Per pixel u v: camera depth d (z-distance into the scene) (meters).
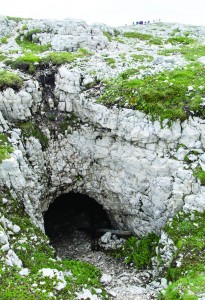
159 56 24.56
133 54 26.06
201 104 18.39
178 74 21.00
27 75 22.19
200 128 18.16
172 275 15.65
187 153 18.12
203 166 17.62
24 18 34.09
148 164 18.97
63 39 27.22
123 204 20.86
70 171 21.59
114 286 17.28
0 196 16.78
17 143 19.31
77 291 14.85
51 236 22.78
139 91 19.84
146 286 17.14
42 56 24.17
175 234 16.97
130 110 19.39
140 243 19.83
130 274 18.41
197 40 33.75
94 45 27.23
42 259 15.82
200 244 15.94
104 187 21.55
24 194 17.66
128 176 20.02
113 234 22.11
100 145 20.84
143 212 19.94
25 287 13.52
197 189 17.36
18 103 20.33
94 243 21.62
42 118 21.38
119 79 21.53
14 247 15.41
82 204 24.20
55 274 14.49
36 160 20.20
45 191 20.95
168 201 18.28
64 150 21.36
